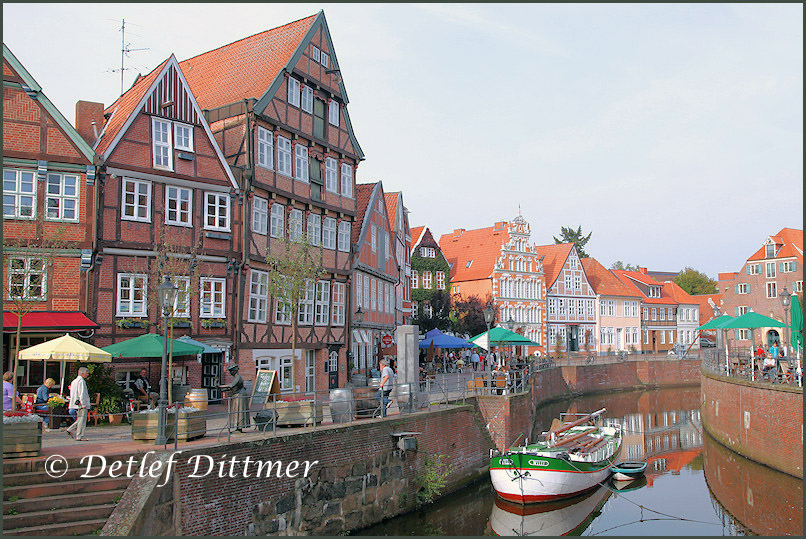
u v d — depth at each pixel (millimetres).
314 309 30422
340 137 33062
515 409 27172
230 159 26828
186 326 23953
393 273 44656
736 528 19172
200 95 30547
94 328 21062
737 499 22000
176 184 24047
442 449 22625
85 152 21891
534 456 21031
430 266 59219
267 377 18281
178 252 23750
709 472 26156
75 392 15617
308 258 26859
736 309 71438
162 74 24078
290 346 28531
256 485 14961
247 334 25969
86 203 21781
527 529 19172
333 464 17344
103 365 21281
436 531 18656
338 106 32969
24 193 21109
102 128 25703
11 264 18969
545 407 46031
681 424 39969
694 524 19703
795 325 25469
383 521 19094
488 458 25688
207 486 13828
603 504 22156
